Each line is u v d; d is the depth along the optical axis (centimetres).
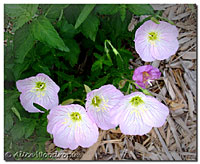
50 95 25
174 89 35
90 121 23
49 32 22
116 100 23
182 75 36
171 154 33
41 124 29
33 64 27
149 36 25
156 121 24
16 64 26
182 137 34
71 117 23
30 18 22
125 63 28
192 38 36
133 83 24
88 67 34
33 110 26
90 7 22
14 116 29
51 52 29
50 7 23
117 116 23
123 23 28
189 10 36
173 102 35
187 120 35
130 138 34
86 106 22
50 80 24
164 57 26
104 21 31
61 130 24
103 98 23
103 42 31
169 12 36
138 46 25
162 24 24
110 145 34
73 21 26
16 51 22
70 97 27
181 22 36
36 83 25
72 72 33
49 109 26
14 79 28
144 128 24
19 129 28
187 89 35
